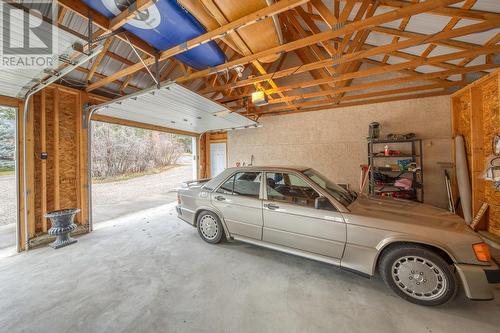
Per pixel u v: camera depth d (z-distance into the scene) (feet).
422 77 12.37
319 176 9.79
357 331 5.32
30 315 5.95
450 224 6.39
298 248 8.23
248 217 9.39
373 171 16.34
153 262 9.09
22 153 10.89
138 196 27.68
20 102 10.89
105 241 11.69
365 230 6.88
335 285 7.29
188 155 59.57
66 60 7.77
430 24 10.73
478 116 12.16
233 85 13.66
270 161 22.34
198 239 11.81
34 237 11.15
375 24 7.65
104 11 6.72
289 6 6.48
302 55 19.27
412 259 6.31
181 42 8.54
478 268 5.58
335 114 19.42
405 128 16.92
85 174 13.33
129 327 5.50
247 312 6.01
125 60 13.70
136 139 47.39
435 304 6.00
